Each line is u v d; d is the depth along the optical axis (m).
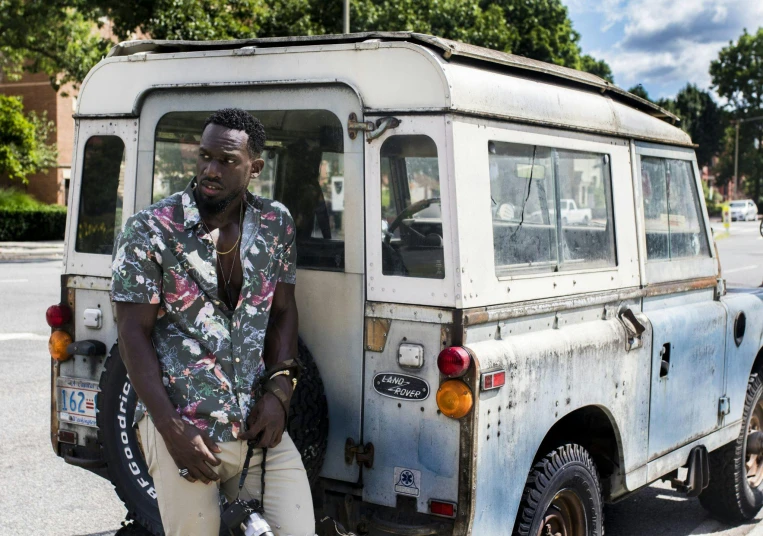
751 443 5.27
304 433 3.11
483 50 3.31
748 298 5.14
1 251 22.47
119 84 3.66
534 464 3.40
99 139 3.76
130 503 3.28
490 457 3.05
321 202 3.32
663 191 4.46
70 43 22.34
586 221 3.78
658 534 5.01
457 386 2.93
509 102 3.28
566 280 3.56
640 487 4.07
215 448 2.58
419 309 3.05
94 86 3.72
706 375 4.62
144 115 3.63
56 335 3.81
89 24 23.12
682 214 4.64
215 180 2.63
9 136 26.94
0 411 6.87
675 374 4.31
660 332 4.15
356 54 3.15
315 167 3.33
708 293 4.81
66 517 4.93
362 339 3.18
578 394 3.54
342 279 3.22
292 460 2.79
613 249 3.96
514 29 32.12
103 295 3.72
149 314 2.58
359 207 3.19
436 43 3.03
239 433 2.63
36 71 23.36
